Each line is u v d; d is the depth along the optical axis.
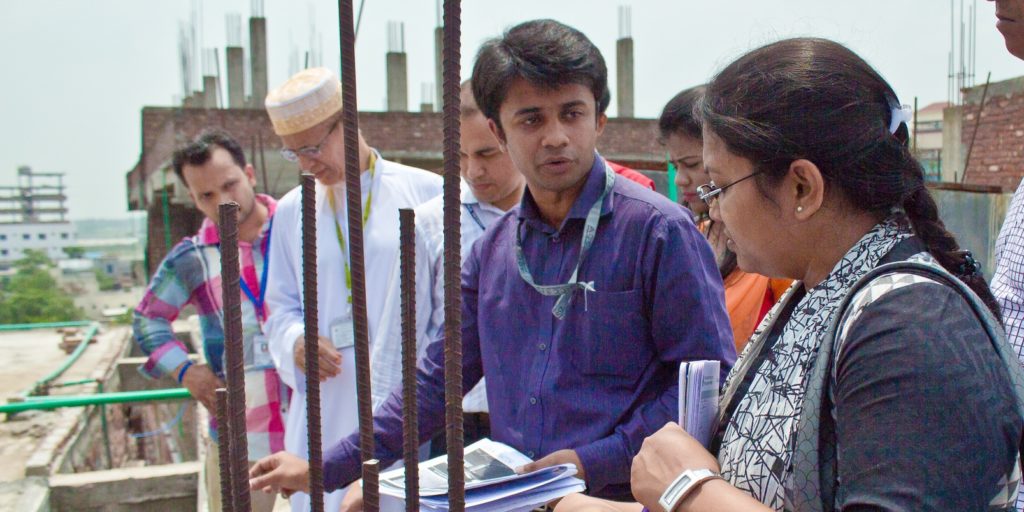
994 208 4.70
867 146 0.97
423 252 2.45
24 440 6.80
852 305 0.93
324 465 1.67
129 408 10.98
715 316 1.63
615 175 1.76
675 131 2.56
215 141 3.23
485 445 1.67
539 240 1.77
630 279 1.65
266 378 3.22
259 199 3.38
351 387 2.56
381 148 15.69
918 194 1.02
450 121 0.86
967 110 8.74
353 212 0.91
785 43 1.04
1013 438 0.85
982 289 1.02
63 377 9.73
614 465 1.57
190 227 16.28
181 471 4.84
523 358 1.75
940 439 0.81
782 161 1.00
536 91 1.68
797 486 0.94
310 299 0.97
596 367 1.66
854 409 0.87
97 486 4.68
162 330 3.55
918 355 0.84
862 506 0.82
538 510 1.60
